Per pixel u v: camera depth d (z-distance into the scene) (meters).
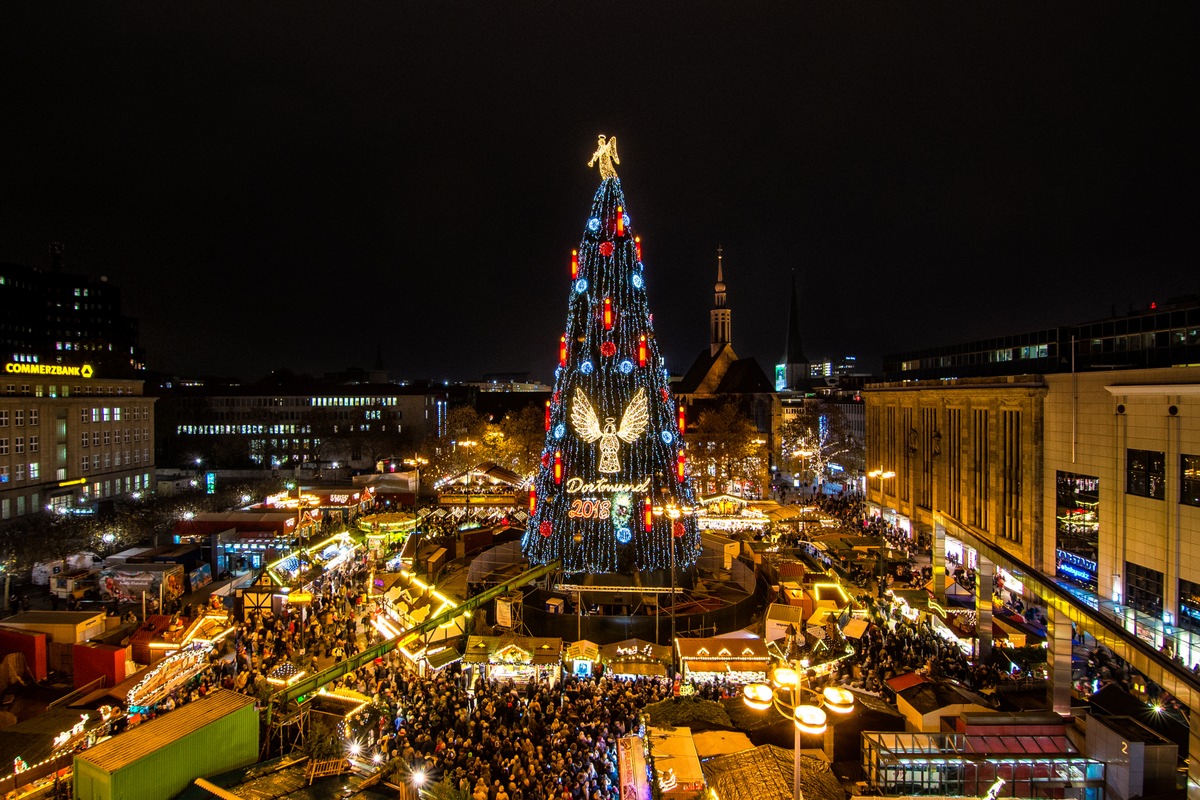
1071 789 20.48
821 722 13.31
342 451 134.62
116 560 51.69
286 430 147.88
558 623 41.91
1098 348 56.00
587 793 21.89
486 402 160.38
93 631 35.00
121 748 17.41
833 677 31.53
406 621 35.88
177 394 149.00
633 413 46.69
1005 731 22.50
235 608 41.41
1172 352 48.47
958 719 23.94
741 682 31.27
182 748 17.98
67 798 20.03
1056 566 46.62
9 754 23.72
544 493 48.12
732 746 21.48
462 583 48.75
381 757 22.27
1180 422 35.84
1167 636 36.03
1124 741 20.33
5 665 31.70
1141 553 38.72
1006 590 49.69
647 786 18.97
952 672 31.84
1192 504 35.19
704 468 101.81
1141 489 38.81
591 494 46.47
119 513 68.81
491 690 30.42
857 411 132.25
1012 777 20.44
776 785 18.42
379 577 43.44
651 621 41.38
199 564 53.69
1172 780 20.14
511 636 35.22
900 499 74.12
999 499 53.53
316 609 40.91
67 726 25.78
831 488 122.25
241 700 20.19
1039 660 33.56
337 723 24.17
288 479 106.56
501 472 66.88
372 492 73.56
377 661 33.25
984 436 57.19
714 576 52.34
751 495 98.44
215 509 75.88
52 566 50.22
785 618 37.06
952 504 62.56
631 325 47.41
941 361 80.44
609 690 31.03
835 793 18.94
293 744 21.92
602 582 46.06
